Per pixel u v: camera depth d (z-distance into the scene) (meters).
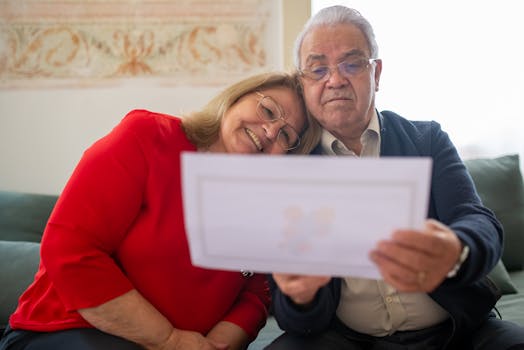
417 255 0.74
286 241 0.76
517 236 1.94
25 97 2.06
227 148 1.25
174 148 1.20
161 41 2.09
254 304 1.31
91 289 1.02
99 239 1.07
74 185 1.09
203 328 1.21
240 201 0.74
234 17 2.12
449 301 1.09
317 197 0.72
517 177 2.01
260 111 1.22
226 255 0.80
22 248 1.62
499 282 1.74
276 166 0.72
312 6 2.16
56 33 2.05
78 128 2.09
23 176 2.09
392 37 2.18
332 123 1.18
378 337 1.19
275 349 1.07
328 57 1.15
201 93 2.12
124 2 2.06
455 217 1.10
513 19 2.16
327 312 1.06
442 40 2.18
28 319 1.11
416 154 1.22
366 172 0.70
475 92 2.20
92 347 1.03
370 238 0.74
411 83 2.20
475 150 2.24
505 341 1.05
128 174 1.12
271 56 2.14
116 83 2.09
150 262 1.13
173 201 1.16
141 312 1.06
